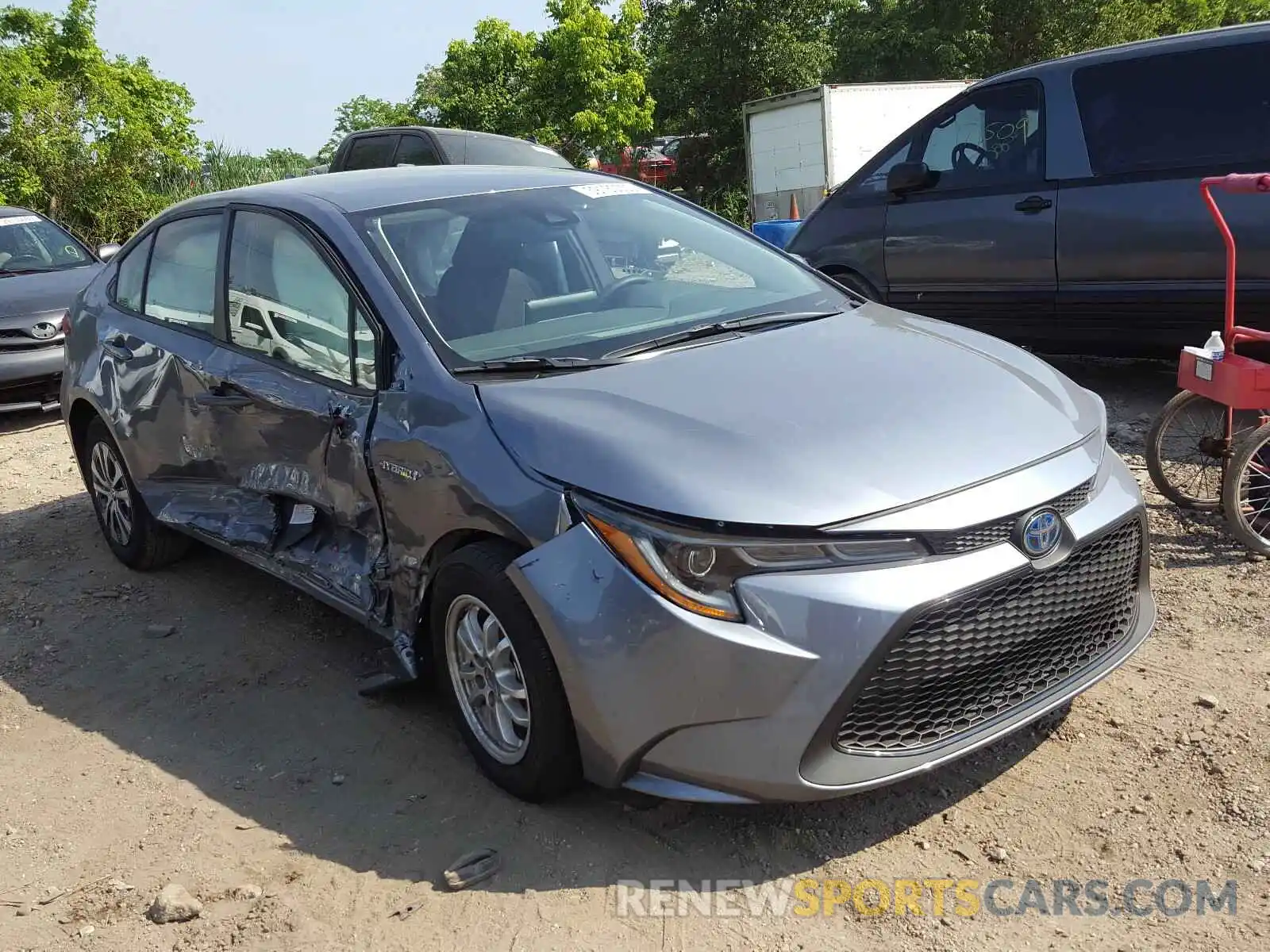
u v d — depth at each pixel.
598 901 2.76
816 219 7.70
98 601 5.04
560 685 2.89
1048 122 6.43
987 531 2.72
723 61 32.94
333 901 2.86
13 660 4.50
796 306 3.93
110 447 5.20
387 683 3.69
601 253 4.08
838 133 21.17
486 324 3.57
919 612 2.60
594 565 2.75
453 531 3.17
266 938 2.74
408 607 3.47
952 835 2.91
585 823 3.08
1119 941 2.50
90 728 3.91
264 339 4.12
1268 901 2.58
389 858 3.01
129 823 3.30
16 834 3.29
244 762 3.58
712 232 4.43
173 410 4.56
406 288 3.60
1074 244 6.32
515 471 2.98
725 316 3.80
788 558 2.61
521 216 4.04
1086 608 2.96
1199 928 2.52
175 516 4.71
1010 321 6.78
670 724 2.68
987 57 31.56
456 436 3.17
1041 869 2.76
